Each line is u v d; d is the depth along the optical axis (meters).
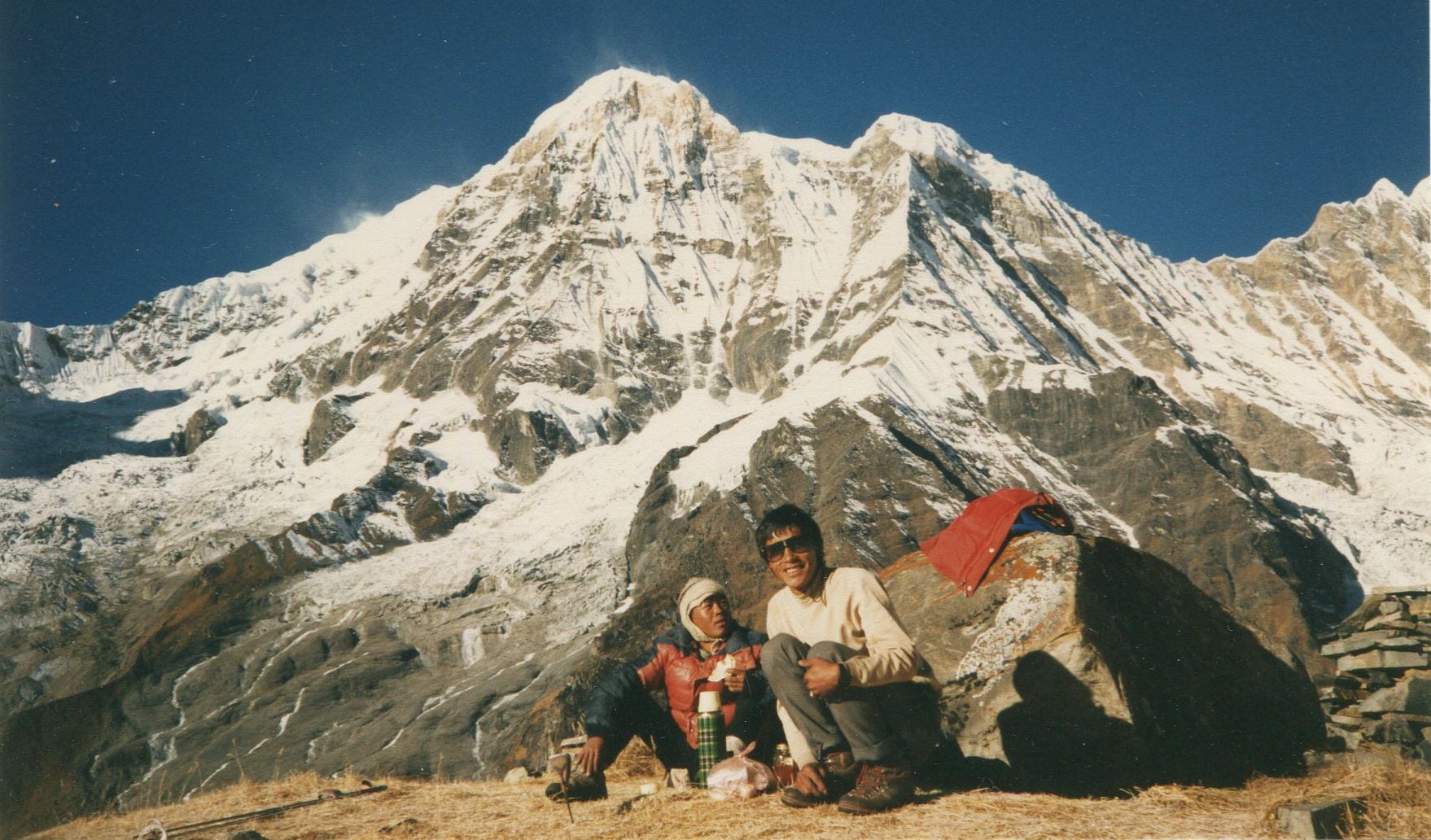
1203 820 5.84
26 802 134.50
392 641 177.50
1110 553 8.07
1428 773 6.20
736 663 7.37
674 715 7.52
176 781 134.50
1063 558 7.82
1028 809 6.06
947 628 8.12
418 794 8.48
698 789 7.19
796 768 6.88
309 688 160.00
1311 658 148.25
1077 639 7.45
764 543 6.97
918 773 7.39
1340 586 180.88
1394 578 186.38
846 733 6.33
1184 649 8.07
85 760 141.12
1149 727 7.39
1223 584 169.88
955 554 8.36
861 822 5.98
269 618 189.38
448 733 138.75
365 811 7.94
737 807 6.52
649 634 136.00
